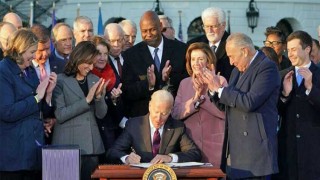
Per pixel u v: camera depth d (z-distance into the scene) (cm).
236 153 1088
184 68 1301
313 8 3941
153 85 1237
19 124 1046
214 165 1144
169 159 1061
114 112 1209
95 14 3750
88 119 1123
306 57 1194
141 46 1311
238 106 1068
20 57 1051
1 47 1246
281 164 1195
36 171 1077
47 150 983
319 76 1196
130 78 1287
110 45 1313
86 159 1119
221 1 3781
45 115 1110
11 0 3712
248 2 3816
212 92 1095
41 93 1063
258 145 1077
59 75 1139
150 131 1109
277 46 1543
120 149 1105
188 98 1188
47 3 3762
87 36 1384
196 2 3759
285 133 1192
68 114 1106
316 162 1177
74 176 984
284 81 1178
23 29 1076
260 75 1078
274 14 3862
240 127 1088
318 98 1150
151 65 1247
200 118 1159
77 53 1125
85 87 1139
